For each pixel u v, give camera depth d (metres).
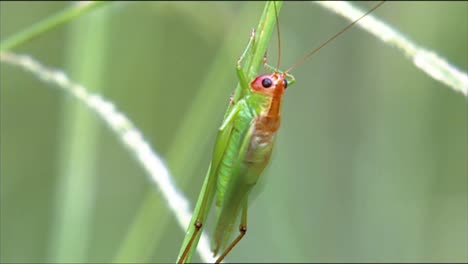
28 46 0.31
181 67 0.31
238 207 0.21
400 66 0.30
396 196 0.31
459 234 0.30
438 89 0.30
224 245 0.21
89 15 0.24
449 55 0.29
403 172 0.31
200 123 0.25
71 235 0.24
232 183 0.21
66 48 0.31
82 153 0.24
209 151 0.30
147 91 0.31
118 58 0.30
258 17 0.25
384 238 0.31
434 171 0.30
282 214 0.28
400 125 0.31
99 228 0.30
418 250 0.30
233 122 0.21
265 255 0.29
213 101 0.25
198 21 0.25
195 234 0.20
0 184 0.31
